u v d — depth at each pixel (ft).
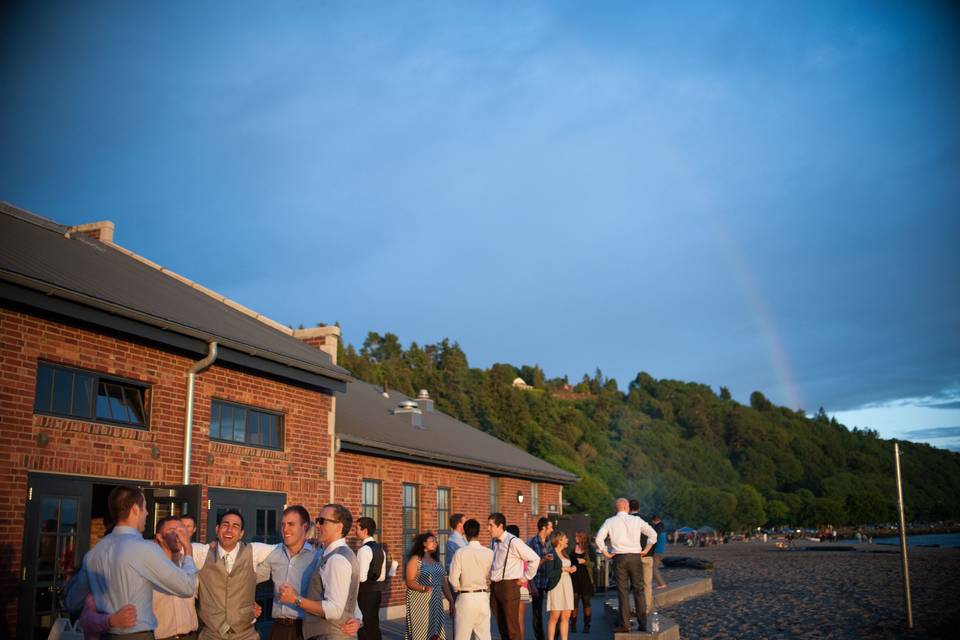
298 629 23.84
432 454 68.90
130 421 38.19
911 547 213.46
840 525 577.84
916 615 56.70
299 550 24.41
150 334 38.11
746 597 74.18
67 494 33.76
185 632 23.75
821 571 110.93
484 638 33.27
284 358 47.26
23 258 34.86
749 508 493.77
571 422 498.69
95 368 35.86
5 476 31.12
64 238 48.19
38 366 33.45
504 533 37.83
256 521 46.09
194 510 37.93
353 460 58.70
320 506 52.47
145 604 19.19
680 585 74.64
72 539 33.83
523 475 92.53
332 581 21.94
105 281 39.91
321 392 53.93
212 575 22.95
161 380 39.78
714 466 600.80
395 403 92.63
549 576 41.19
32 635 31.32
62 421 33.88
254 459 46.32
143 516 20.52
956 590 76.54
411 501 68.90
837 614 58.54
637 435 561.84
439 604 37.14
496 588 37.04
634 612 51.29
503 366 547.49
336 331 61.87
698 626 54.13
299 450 50.88
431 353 478.18
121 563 19.02
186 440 40.50
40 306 32.48
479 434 106.73
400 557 64.69
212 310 50.80
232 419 45.50
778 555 176.04
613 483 439.22
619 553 41.96
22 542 31.45
